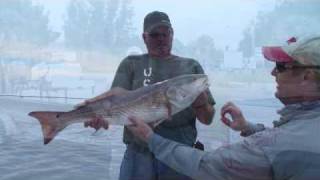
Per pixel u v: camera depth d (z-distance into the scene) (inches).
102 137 90.0
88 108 66.4
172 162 55.2
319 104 49.5
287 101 51.1
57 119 66.5
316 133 47.6
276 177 48.2
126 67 79.2
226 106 71.0
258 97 75.3
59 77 94.3
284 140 48.1
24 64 103.1
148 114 64.3
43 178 107.1
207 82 66.8
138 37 87.6
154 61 78.4
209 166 51.1
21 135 111.0
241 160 49.3
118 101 65.3
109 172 92.4
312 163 46.5
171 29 79.8
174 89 64.3
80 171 104.8
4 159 114.7
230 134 68.6
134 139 74.3
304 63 49.2
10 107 105.1
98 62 91.9
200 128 75.0
